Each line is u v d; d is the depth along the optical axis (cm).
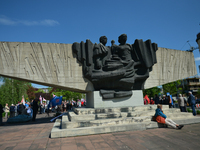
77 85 848
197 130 584
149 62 909
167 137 499
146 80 977
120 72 827
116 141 468
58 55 838
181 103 1044
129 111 767
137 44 897
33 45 805
